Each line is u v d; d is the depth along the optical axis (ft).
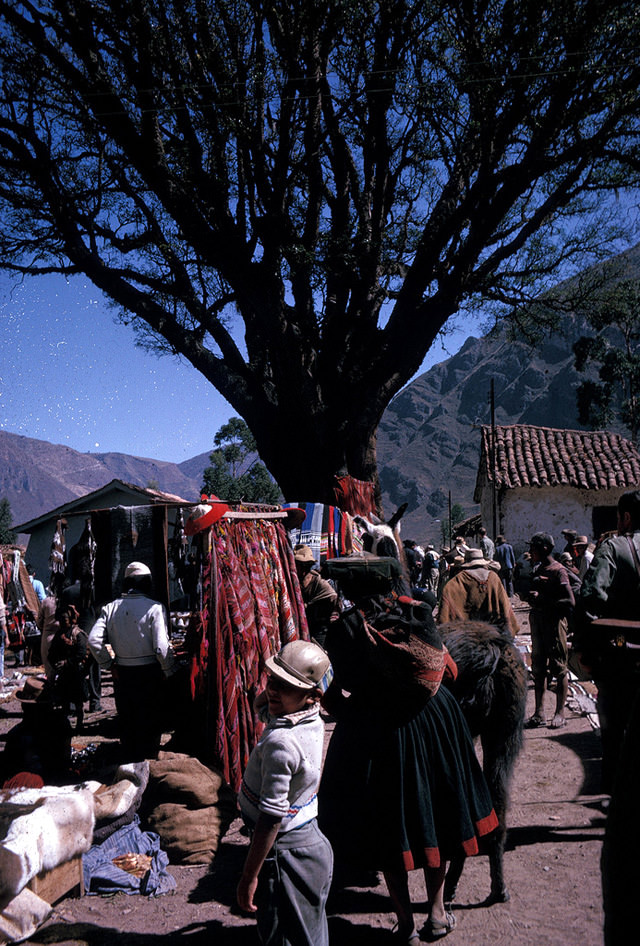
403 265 48.75
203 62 36.76
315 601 22.74
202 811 15.44
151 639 17.89
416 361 43.50
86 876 13.78
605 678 12.07
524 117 37.81
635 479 89.76
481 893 13.32
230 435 169.68
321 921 9.59
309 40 37.70
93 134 42.52
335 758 11.51
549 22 35.09
